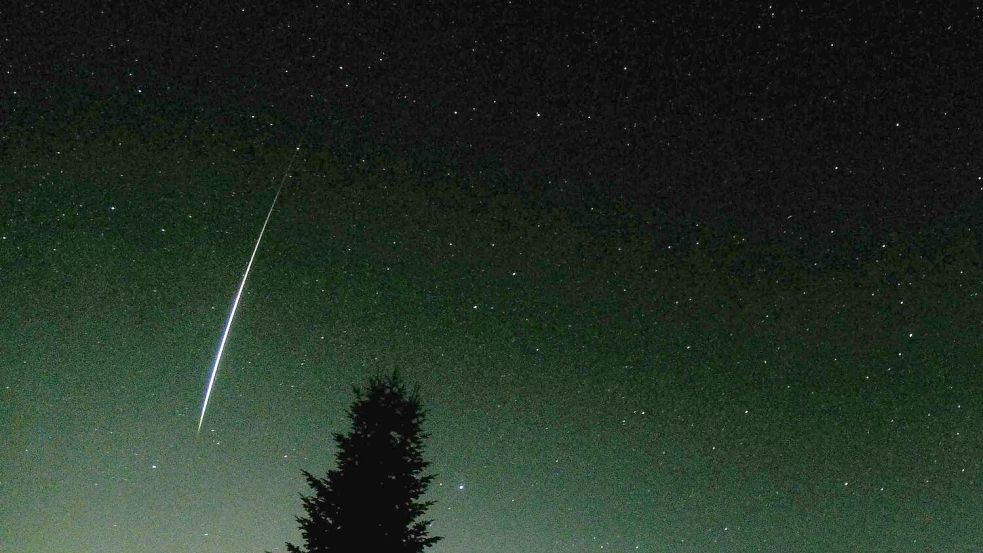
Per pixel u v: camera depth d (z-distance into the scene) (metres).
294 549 10.63
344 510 10.60
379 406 11.24
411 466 11.10
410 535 10.83
